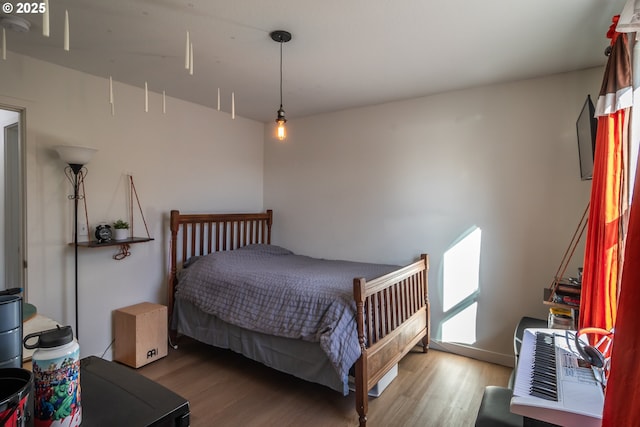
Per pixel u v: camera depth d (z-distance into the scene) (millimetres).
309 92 3191
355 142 3721
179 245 3477
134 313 2879
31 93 2479
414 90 3125
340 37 2127
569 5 1772
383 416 2227
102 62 2547
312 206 4035
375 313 2324
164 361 3021
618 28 1295
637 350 923
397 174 3459
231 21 1948
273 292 2617
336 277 2795
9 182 2994
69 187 2689
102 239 2768
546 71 2670
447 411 2283
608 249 1588
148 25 2004
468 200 3098
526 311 2855
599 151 1725
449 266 3189
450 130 3174
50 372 698
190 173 3564
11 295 893
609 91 1562
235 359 3078
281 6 1797
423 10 1827
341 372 2055
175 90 3176
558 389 1132
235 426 2129
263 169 4402
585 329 1395
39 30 2066
